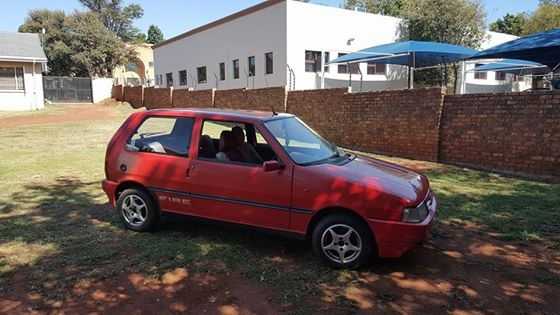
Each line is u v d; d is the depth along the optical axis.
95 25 49.22
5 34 30.80
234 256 4.68
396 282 4.09
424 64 23.50
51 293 3.86
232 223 4.82
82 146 13.27
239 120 4.98
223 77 26.81
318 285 4.03
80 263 4.47
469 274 4.26
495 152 9.19
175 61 33.19
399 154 11.37
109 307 3.63
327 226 4.34
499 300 3.75
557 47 10.51
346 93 12.84
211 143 5.09
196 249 4.86
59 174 9.02
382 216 4.11
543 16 31.23
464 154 9.82
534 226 5.59
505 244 5.03
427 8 24.41
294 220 4.47
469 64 25.53
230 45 25.69
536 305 3.67
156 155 5.24
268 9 22.03
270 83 22.42
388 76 24.80
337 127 13.33
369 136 12.24
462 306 3.66
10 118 22.55
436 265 4.46
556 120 8.10
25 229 5.51
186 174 5.01
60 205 6.66
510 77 30.42
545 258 4.64
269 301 3.73
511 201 6.73
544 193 7.20
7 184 8.06
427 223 4.21
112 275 4.21
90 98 37.50
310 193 4.36
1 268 4.34
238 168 4.75
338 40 22.59
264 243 5.06
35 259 4.57
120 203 5.47
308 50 21.61
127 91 32.97
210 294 3.86
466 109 9.67
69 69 49.69
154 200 5.29
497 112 9.06
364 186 4.20
